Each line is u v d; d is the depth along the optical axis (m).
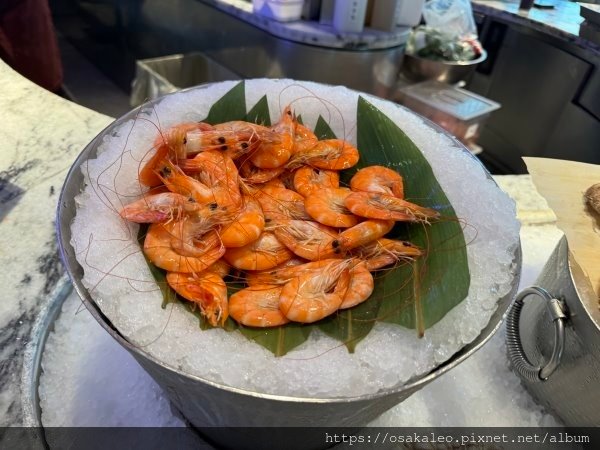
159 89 1.13
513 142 1.22
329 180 0.50
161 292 0.36
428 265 0.40
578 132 1.03
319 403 0.26
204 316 0.35
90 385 0.43
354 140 0.54
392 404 0.34
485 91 1.27
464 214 0.42
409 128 0.51
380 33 1.02
